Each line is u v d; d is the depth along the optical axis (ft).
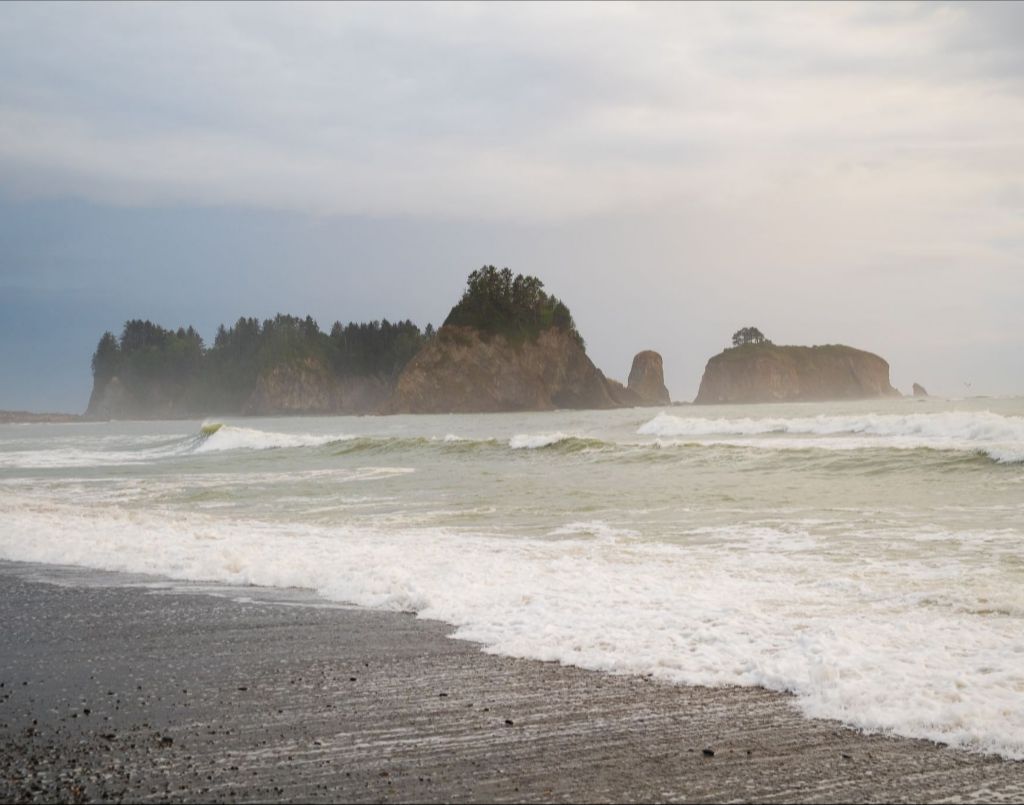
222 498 72.59
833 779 14.70
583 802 13.93
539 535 45.96
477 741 16.70
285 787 14.61
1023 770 14.83
